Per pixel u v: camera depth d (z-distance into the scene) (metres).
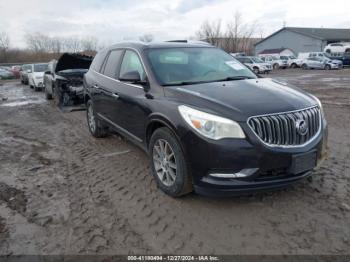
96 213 3.58
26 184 4.41
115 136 6.57
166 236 3.12
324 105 9.93
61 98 10.87
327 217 3.32
